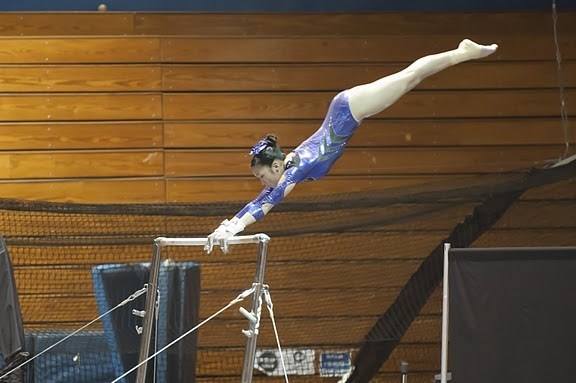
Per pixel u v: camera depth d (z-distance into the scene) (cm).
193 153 2383
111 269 1806
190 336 1792
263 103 2408
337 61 2430
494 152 2441
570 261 1555
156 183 2364
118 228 2208
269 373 2139
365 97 1370
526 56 2464
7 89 2347
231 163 2392
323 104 2422
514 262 1552
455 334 1550
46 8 2511
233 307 2162
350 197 2033
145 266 1808
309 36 2434
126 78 2381
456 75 2447
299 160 1381
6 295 1702
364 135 2423
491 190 1938
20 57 2358
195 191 2372
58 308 2116
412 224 2148
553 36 2473
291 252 2205
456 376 1549
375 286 2166
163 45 2398
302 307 2170
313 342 2142
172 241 1465
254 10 2556
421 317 2214
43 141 2347
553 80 2459
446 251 1550
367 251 2186
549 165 2100
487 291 1550
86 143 2358
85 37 2378
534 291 1552
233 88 2406
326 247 2198
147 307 1497
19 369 1703
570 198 2188
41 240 1995
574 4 2597
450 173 2423
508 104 2452
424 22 2503
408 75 1366
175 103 2389
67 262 2170
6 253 1720
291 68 2419
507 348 1550
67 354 1823
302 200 2033
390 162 2422
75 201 2336
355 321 2153
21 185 2323
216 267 2188
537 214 2170
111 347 1814
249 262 2177
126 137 2367
